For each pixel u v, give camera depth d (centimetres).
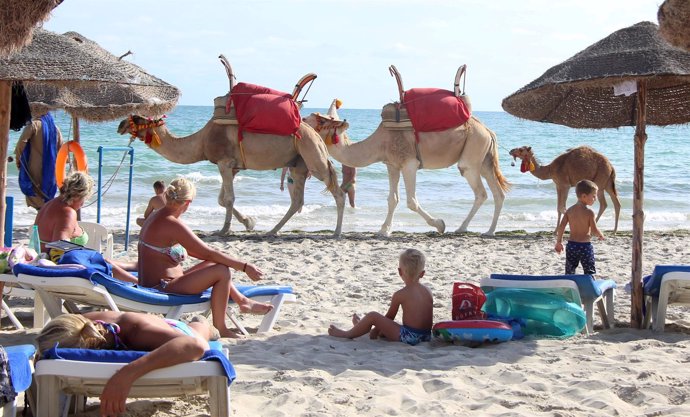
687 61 705
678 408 509
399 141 1487
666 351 666
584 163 1560
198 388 451
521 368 609
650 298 773
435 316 835
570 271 855
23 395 538
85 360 432
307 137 1451
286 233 1565
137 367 424
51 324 446
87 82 650
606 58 723
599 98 905
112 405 420
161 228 689
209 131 1445
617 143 5541
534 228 1973
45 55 658
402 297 705
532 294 711
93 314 470
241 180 2731
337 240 1423
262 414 503
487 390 556
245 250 1268
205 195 2489
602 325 790
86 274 628
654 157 4212
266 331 741
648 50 716
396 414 508
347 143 1509
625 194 2803
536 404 527
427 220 1545
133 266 816
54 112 1360
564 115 916
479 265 1171
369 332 742
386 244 1378
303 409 511
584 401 530
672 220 2173
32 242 709
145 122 1426
